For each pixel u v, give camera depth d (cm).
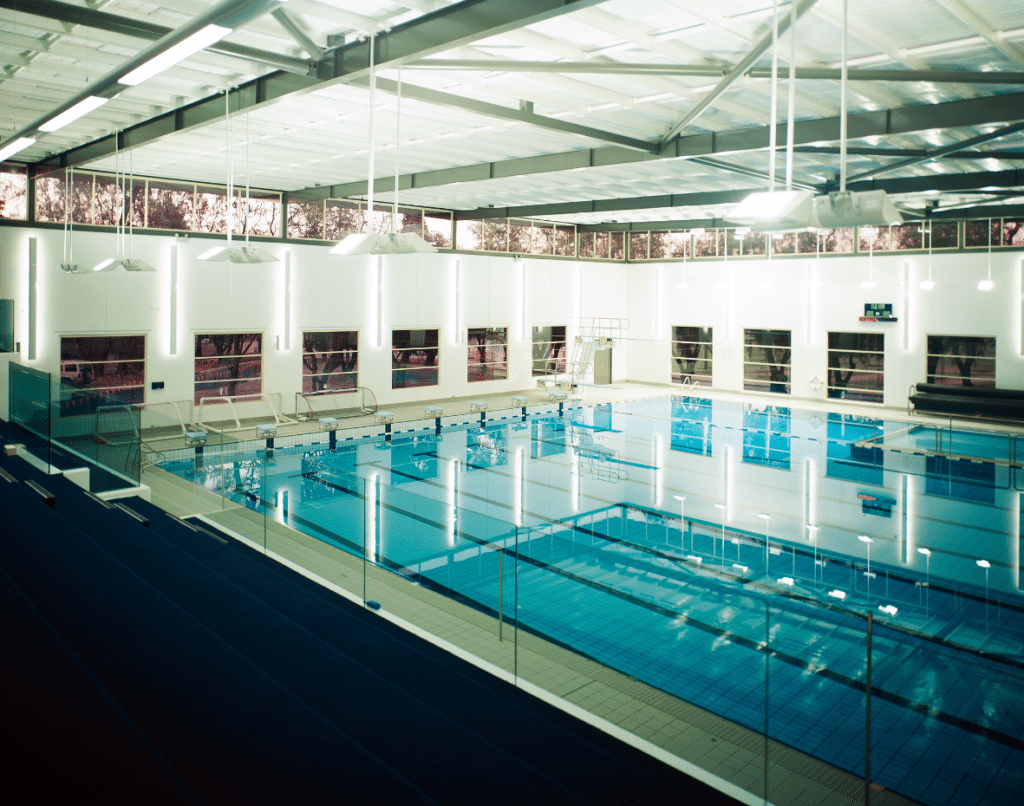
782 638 621
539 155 1588
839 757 515
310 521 1190
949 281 2270
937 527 1202
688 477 1554
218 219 2031
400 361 2392
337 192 2053
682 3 771
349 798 335
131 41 921
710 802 477
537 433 2052
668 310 2952
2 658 396
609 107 1168
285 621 612
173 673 439
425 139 1437
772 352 2673
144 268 1491
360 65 878
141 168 1791
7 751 307
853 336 2478
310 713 406
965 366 2258
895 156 1417
